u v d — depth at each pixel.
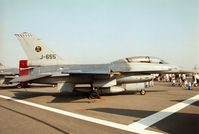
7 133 4.73
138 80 12.10
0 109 7.79
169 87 18.80
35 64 12.38
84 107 8.15
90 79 11.77
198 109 7.48
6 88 19.20
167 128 5.01
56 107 8.19
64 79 11.77
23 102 9.66
